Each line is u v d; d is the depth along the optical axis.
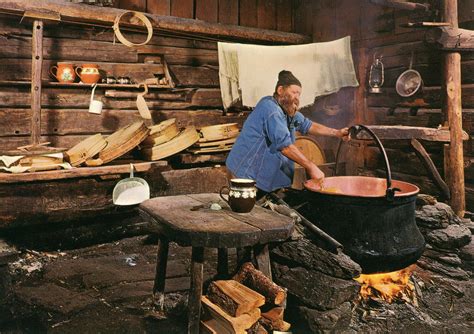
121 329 2.97
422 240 3.43
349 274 2.98
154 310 3.18
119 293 3.40
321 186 3.65
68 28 4.96
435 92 5.04
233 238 2.44
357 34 5.94
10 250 4.08
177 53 5.64
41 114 4.79
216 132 5.05
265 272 3.03
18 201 4.05
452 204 4.69
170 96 5.49
